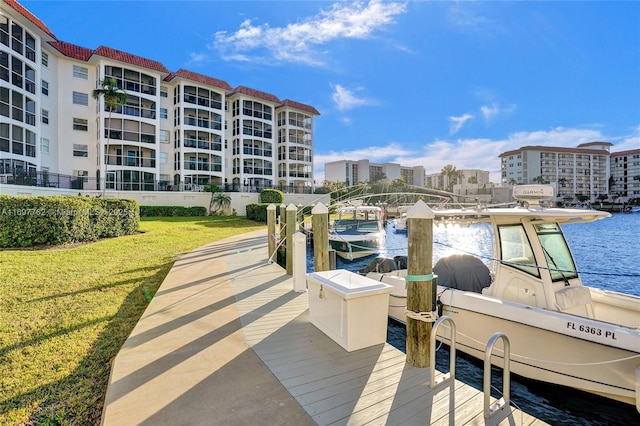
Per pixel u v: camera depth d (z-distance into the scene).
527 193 4.46
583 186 81.50
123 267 8.16
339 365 3.21
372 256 13.71
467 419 2.40
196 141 33.94
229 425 2.29
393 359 3.36
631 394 3.15
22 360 3.47
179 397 2.64
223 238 14.83
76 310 5.01
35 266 7.73
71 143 27.00
